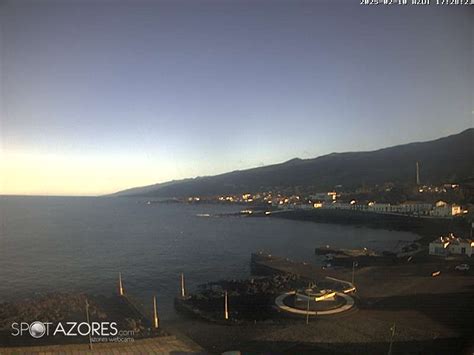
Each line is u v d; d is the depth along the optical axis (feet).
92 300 92.07
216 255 177.37
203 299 98.27
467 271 112.47
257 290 105.70
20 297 96.58
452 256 136.67
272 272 137.80
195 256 174.19
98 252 174.50
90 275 129.80
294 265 145.18
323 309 80.74
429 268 120.06
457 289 91.81
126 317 77.97
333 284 103.35
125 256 167.63
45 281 119.55
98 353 52.65
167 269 144.66
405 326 68.33
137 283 121.49
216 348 60.75
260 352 59.57
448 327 66.54
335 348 60.34
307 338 65.16
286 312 81.05
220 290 109.09
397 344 60.54
